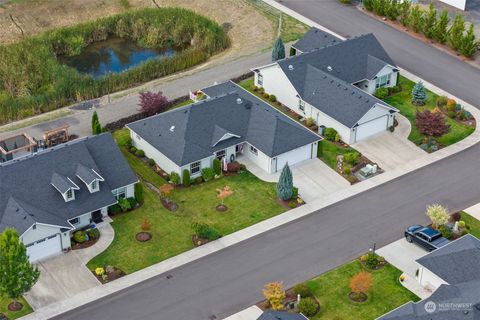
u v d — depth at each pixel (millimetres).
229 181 71188
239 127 74125
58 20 103938
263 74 85000
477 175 73062
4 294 54031
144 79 90125
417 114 77938
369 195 69688
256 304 56969
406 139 78062
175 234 64188
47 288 57969
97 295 57500
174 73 92312
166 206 67500
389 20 102812
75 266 60281
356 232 64875
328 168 73312
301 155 73812
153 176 71562
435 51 95375
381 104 76938
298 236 64250
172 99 83375
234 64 91688
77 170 64875
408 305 53562
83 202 63750
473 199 69500
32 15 103062
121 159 67625
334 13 104312
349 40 86875
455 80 89188
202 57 94562
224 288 58469
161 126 73438
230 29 102375
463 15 104750
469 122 81375
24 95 86000
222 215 66625
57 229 60656
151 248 62531
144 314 55906
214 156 71562
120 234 63938
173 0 107875
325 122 78812
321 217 66625
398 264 61062
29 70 90250
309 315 55500
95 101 84312
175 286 58594
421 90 83562
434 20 97250
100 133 74125
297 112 82000
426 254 60594
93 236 63000
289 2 107188
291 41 96250
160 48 101938
